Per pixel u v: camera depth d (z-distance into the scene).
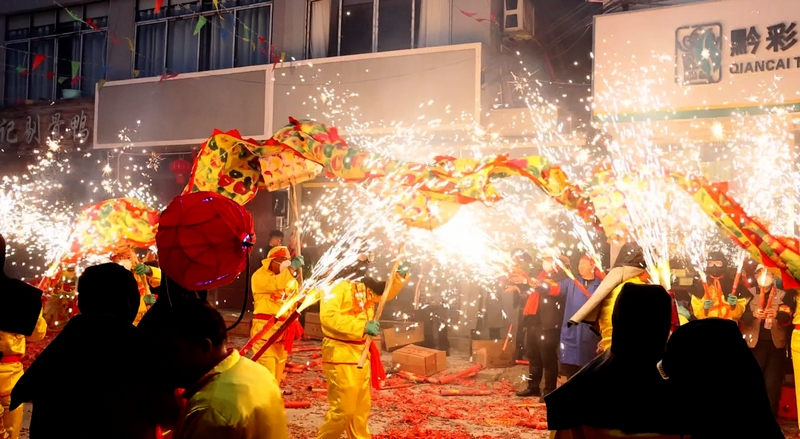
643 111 10.98
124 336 2.98
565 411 2.68
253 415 2.57
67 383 2.91
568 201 5.28
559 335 8.43
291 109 14.92
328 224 14.65
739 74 10.38
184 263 3.35
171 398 2.96
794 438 6.79
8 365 4.98
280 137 5.40
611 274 5.50
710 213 5.24
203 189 5.53
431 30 14.20
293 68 14.92
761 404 2.47
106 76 18.00
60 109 17.95
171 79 16.28
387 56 13.98
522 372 10.00
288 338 7.40
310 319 13.15
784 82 10.11
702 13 10.62
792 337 6.31
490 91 13.56
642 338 2.67
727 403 2.47
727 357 2.51
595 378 2.70
